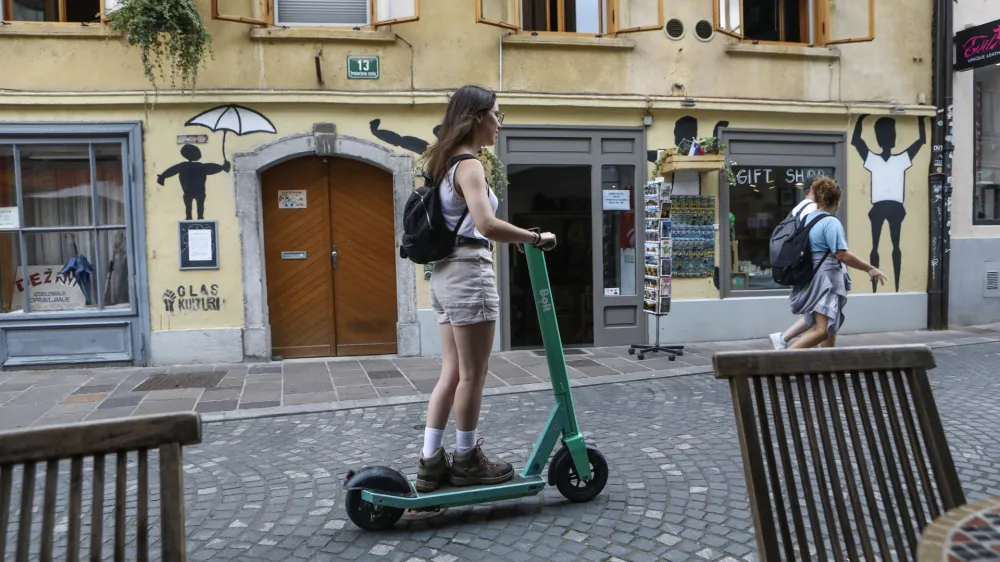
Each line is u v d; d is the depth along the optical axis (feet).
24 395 20.02
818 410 5.85
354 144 24.97
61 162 24.25
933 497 5.86
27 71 23.47
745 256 28.78
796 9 29.45
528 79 26.30
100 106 23.70
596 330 27.20
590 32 27.12
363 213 25.79
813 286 17.99
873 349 6.08
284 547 10.06
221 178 24.34
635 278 27.61
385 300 26.04
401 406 18.44
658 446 14.34
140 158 23.91
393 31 25.23
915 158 30.09
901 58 29.84
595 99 26.50
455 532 10.41
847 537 5.65
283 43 24.62
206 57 24.22
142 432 4.74
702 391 19.36
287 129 24.70
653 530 10.35
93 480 4.61
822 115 28.96
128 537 10.20
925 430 6.00
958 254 31.14
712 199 27.78
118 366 24.06
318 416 17.54
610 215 27.50
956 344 26.25
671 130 27.50
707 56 27.76
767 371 5.72
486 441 15.03
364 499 10.20
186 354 24.34
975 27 29.37
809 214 18.17
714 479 12.41
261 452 14.65
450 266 10.03
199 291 24.39
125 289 24.61
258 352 24.66
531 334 27.30
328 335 25.72
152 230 24.13
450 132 9.85
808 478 5.69
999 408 16.65
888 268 29.99
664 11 27.30
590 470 11.42
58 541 9.93
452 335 10.54
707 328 27.84
